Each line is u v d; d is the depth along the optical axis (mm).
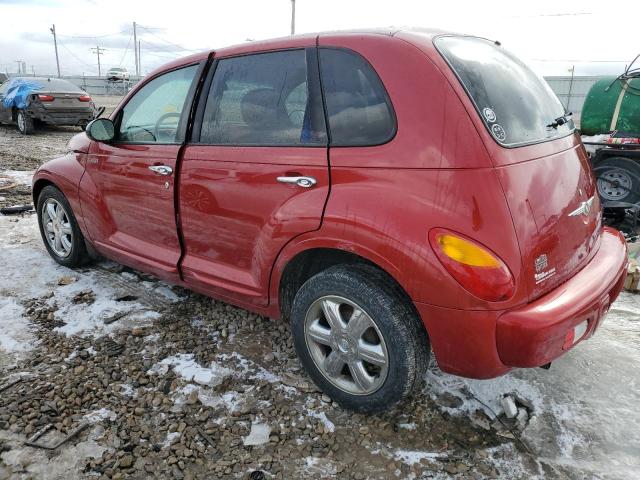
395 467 2297
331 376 2633
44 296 3887
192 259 3256
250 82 2844
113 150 3596
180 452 2367
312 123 2537
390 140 2268
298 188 2533
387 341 2342
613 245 2805
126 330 3402
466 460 2336
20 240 5188
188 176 3059
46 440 2424
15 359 3062
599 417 2600
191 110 3098
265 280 2785
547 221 2223
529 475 2256
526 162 2230
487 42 2857
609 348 3209
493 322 2100
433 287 2133
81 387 2795
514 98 2463
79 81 46906
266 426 2539
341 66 2490
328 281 2479
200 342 3262
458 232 2076
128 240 3701
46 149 11094
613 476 2246
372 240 2248
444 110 2170
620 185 5797
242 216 2824
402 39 2371
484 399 2713
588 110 6785
